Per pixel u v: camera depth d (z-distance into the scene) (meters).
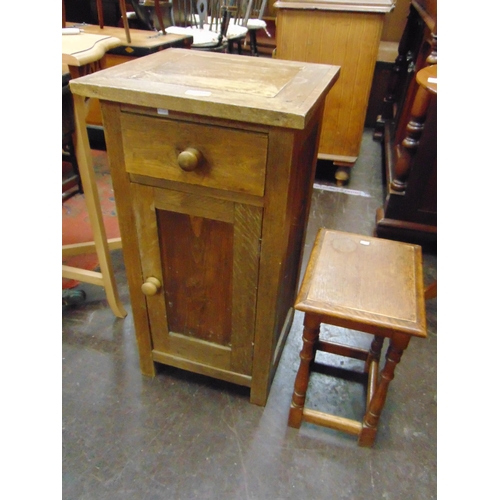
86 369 1.19
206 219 0.84
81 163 1.08
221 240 0.86
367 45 1.89
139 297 1.01
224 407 1.10
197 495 0.91
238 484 0.93
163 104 0.71
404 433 1.06
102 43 1.18
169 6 2.49
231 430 1.04
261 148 0.71
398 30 3.33
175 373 1.19
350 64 1.95
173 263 0.94
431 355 1.30
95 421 1.05
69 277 1.32
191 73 0.85
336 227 1.95
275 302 0.89
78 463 0.96
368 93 2.01
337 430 1.04
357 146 2.16
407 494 0.93
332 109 2.09
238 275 0.88
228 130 0.71
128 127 0.76
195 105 0.69
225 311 0.97
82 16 2.83
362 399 1.15
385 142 2.68
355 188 2.31
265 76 0.87
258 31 3.60
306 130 0.79
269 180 0.74
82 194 1.97
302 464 0.98
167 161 0.77
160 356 1.11
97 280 1.29
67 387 1.13
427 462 1.00
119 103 0.75
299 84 0.82
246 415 1.08
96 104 2.23
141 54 1.69
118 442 1.01
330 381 1.19
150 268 0.95
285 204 0.76
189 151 0.72
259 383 1.05
